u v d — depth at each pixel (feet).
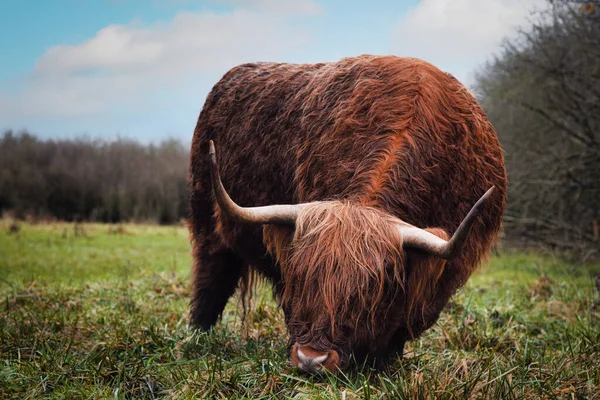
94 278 33.12
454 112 14.33
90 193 102.68
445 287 14.07
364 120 13.93
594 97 39.70
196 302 20.10
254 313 20.26
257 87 18.38
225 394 12.45
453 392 11.23
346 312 11.27
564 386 12.07
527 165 44.24
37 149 108.68
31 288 24.94
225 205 11.64
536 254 47.42
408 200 13.03
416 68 14.46
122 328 17.12
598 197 41.96
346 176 13.55
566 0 36.83
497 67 44.52
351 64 15.30
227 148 18.61
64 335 17.01
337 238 11.38
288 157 15.96
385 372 13.09
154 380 13.17
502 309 22.03
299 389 11.99
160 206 99.55
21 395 12.46
